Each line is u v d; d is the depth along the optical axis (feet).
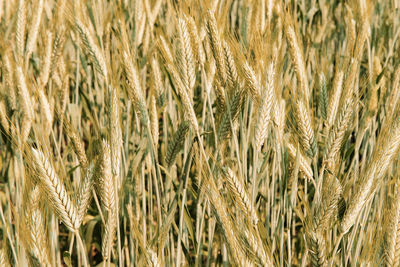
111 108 7.99
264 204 13.23
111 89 8.20
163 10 17.72
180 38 8.76
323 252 7.81
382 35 15.43
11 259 9.50
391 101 9.29
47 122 10.32
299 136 8.42
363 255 8.27
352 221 7.68
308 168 8.93
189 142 9.98
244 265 7.67
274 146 9.16
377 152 7.75
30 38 12.09
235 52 8.74
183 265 10.66
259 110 8.13
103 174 7.58
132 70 9.04
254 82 8.50
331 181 8.08
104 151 7.61
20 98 9.86
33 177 7.24
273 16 12.57
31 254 7.09
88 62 14.03
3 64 11.22
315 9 17.81
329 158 8.28
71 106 13.17
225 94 8.68
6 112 11.35
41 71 11.90
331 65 14.61
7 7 15.42
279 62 9.53
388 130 7.86
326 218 7.82
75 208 7.38
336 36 18.62
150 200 10.37
